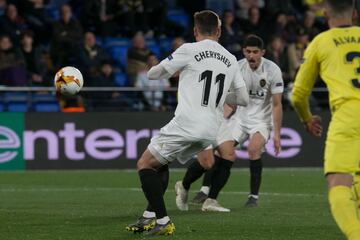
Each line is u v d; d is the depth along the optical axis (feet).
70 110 144.15
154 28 176.35
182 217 79.77
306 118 56.95
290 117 142.10
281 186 113.60
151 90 143.74
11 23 153.99
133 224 69.15
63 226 73.31
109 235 67.67
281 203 93.76
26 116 138.41
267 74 91.71
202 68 67.46
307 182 118.42
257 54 90.79
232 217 79.87
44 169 138.41
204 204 85.61
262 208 88.53
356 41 55.21
